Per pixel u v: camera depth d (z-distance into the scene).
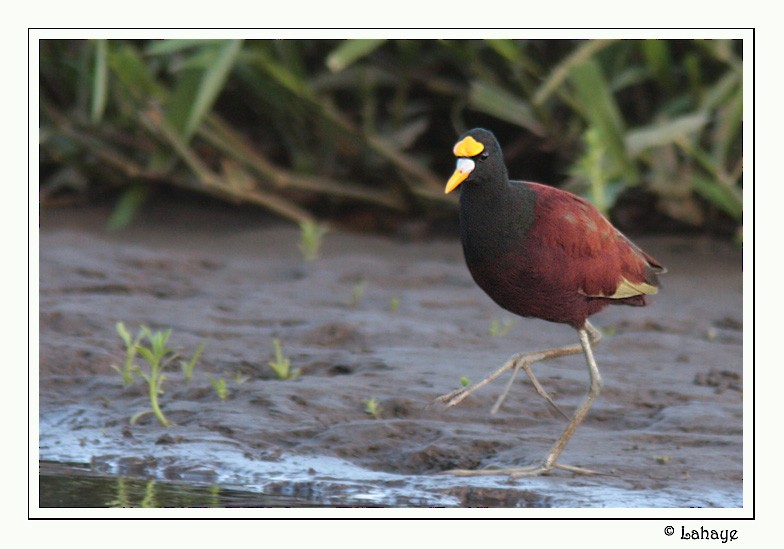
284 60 15.80
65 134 17.19
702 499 7.75
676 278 14.55
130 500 8.00
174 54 17.02
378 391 9.73
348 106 17.62
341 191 17.20
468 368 10.45
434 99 17.64
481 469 8.30
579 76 14.34
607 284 8.80
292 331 11.66
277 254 15.87
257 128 17.94
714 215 16.30
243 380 10.16
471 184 8.48
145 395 9.86
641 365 10.80
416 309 12.80
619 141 14.52
